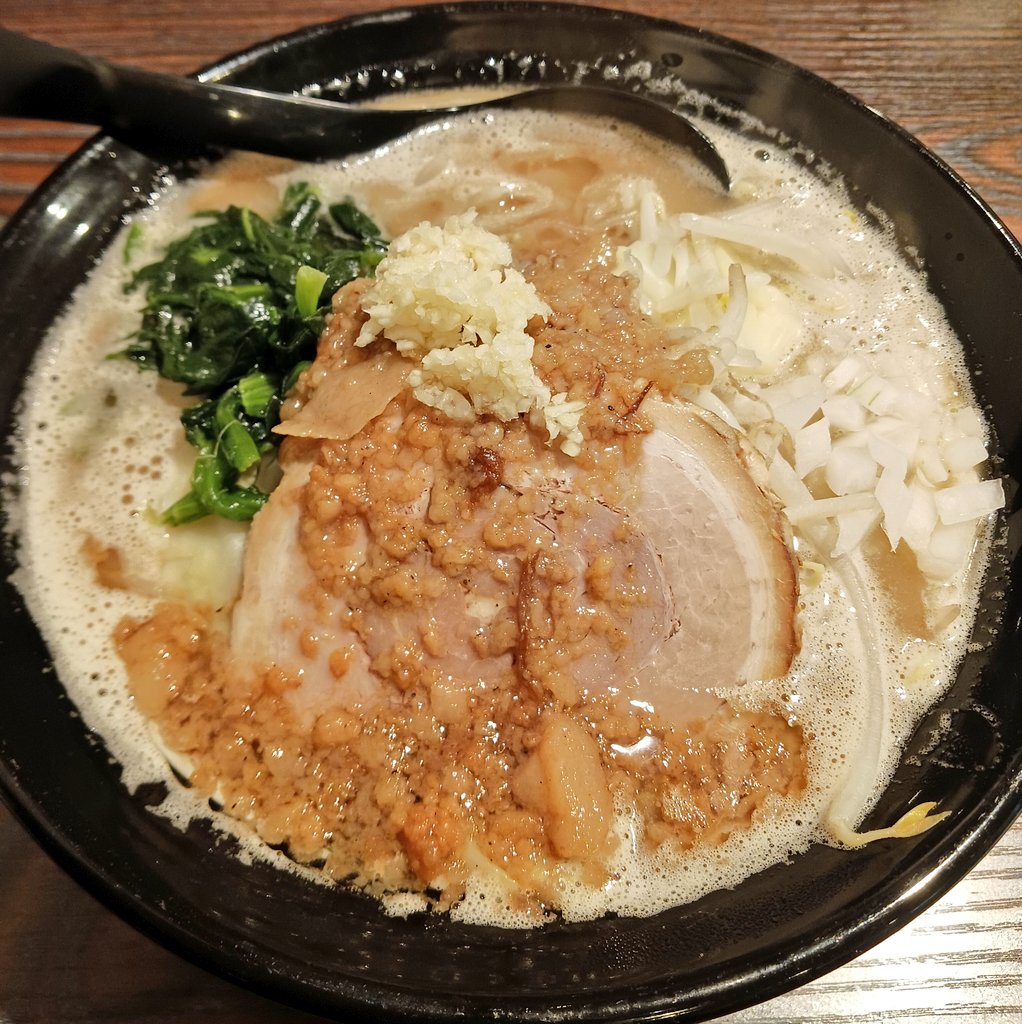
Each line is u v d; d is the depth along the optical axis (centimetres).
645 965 17
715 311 25
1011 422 22
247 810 20
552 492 20
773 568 21
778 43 31
